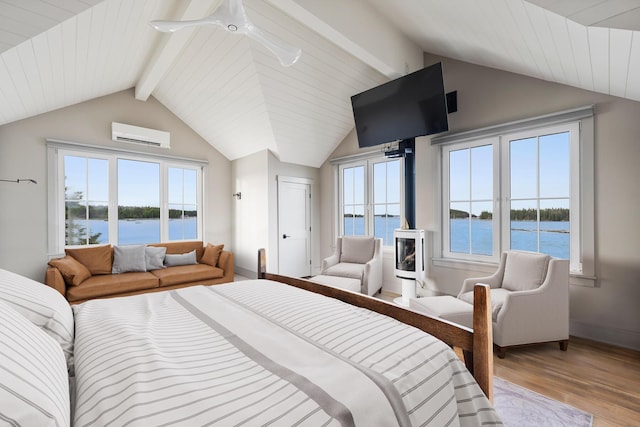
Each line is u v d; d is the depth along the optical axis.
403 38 3.46
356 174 4.93
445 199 3.78
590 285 2.67
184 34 2.96
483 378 1.06
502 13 2.03
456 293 3.60
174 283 3.77
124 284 3.44
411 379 0.87
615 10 1.33
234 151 5.24
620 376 2.05
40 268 3.81
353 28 2.86
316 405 0.70
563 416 1.65
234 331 1.16
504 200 3.28
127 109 4.49
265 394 0.74
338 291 1.68
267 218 4.79
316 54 3.49
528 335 2.36
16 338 0.71
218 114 4.49
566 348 2.46
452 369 1.02
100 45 2.96
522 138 3.14
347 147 5.01
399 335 1.09
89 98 4.13
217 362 0.92
